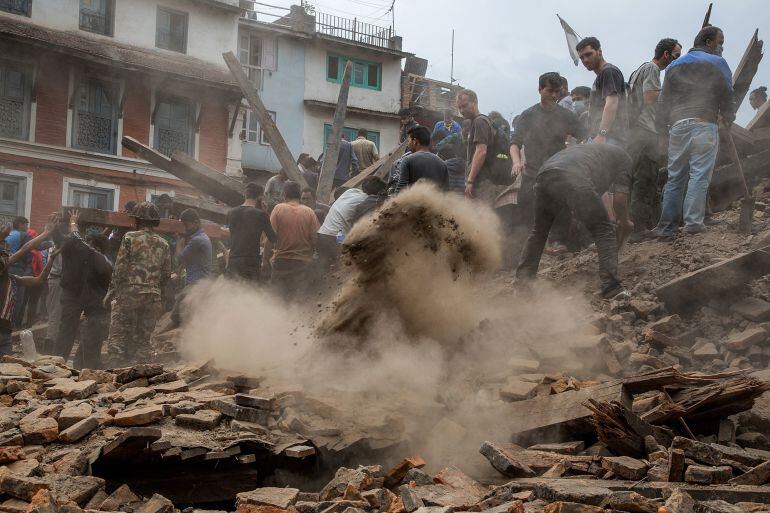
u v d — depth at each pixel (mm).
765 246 6418
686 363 5598
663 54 8211
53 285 9672
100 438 3826
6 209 24203
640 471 3504
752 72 9969
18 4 24172
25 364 5586
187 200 12383
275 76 35312
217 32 28359
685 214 7555
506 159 8344
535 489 3227
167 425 4020
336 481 3545
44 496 3135
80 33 25328
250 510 3270
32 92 24359
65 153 24953
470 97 8461
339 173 13078
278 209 8312
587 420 4160
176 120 27266
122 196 26078
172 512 3340
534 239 6762
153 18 26906
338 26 37406
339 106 12383
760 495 3004
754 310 5836
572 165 6551
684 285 6090
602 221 6555
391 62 38188
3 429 3957
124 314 6930
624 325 5980
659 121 7668
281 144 12234
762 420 4328
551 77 7625
